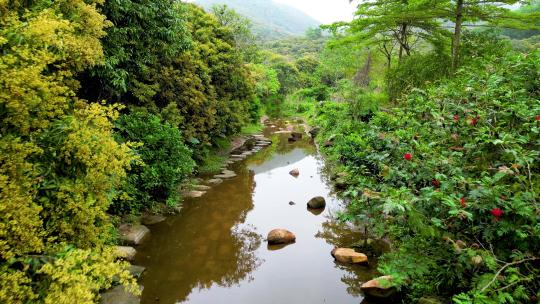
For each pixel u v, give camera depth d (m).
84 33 4.91
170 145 8.73
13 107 2.89
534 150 3.67
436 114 5.02
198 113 13.28
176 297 5.64
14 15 3.46
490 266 3.07
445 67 12.08
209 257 6.98
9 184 2.82
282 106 41.72
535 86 5.09
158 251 7.02
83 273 2.91
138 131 8.26
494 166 3.93
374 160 6.15
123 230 7.29
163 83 10.88
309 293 5.81
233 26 27.06
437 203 3.58
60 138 3.34
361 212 5.73
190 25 15.12
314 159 17.16
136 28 7.94
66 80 4.70
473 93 5.21
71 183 3.44
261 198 10.78
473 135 4.57
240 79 18.62
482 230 3.48
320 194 11.32
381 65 23.66
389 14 12.87
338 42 16.08
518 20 12.06
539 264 3.29
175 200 9.33
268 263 6.84
